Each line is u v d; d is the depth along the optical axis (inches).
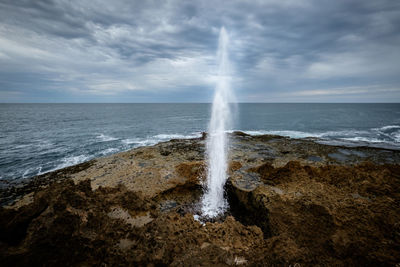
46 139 1154.0
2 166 719.1
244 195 398.0
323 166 516.4
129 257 180.1
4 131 1385.3
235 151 721.0
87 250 184.9
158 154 685.3
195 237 211.9
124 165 568.7
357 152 727.7
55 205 205.8
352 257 201.2
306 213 302.5
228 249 200.1
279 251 196.5
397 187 373.4
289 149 760.3
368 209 303.9
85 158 824.3
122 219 242.8
